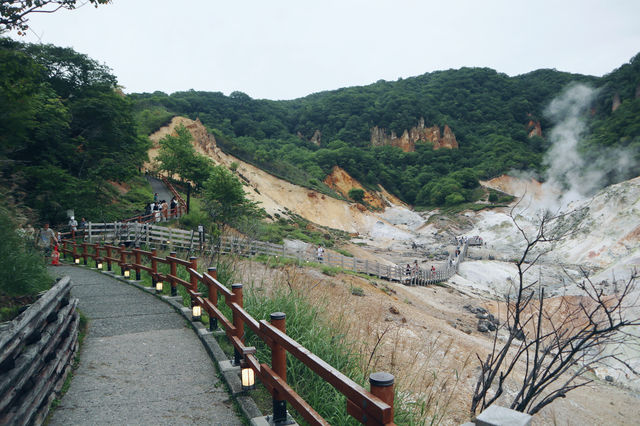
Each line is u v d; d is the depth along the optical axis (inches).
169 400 147.9
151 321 254.1
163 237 791.7
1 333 97.7
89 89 1371.8
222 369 171.9
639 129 5999.0
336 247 1860.2
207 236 749.9
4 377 96.7
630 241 1740.9
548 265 1362.0
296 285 265.9
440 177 6456.7
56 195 885.2
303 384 170.7
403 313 577.6
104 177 1216.2
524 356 454.9
